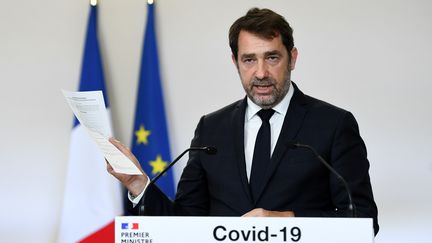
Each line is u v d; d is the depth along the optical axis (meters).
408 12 8.95
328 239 3.67
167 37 9.09
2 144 8.97
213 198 5.27
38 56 9.04
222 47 9.06
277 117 5.31
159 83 8.85
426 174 8.87
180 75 9.06
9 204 8.92
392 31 8.95
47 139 8.97
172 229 3.74
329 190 5.12
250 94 5.17
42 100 9.00
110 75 9.03
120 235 3.75
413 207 8.86
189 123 9.02
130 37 9.08
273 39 5.04
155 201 4.98
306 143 5.13
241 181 5.13
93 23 8.91
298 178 5.03
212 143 5.38
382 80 8.93
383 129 8.91
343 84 8.95
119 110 9.01
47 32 9.06
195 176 5.38
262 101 5.15
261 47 5.02
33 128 8.98
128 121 8.99
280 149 5.13
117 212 8.55
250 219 3.71
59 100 9.00
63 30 9.06
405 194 8.89
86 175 8.59
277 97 5.15
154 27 9.01
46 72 9.02
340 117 5.23
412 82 8.91
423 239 8.83
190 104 9.05
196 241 3.73
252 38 5.04
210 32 9.08
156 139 8.73
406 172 8.88
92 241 8.48
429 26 8.93
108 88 9.03
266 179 5.06
